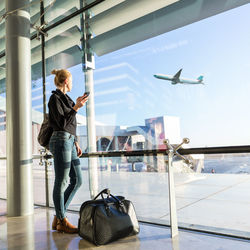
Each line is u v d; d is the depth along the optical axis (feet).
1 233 6.99
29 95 9.81
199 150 6.41
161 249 5.31
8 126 9.41
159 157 7.86
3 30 14.37
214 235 6.01
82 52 10.75
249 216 6.53
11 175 9.19
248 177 6.52
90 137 10.03
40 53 11.80
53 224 7.13
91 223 5.77
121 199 6.44
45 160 10.60
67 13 11.28
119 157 8.74
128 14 9.74
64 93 7.16
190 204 7.16
